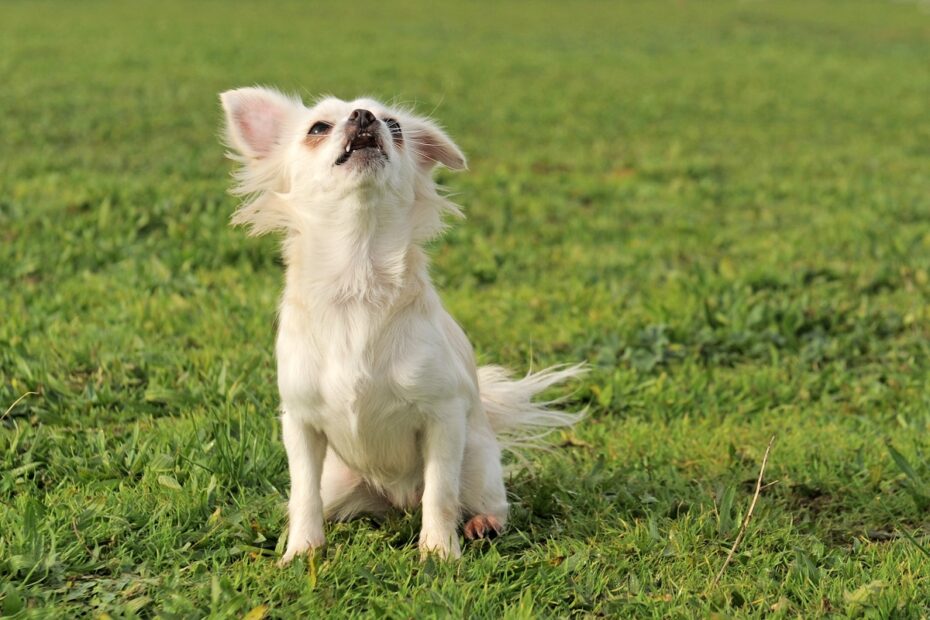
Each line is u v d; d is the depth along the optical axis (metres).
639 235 11.98
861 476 5.96
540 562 4.70
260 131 5.44
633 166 16.17
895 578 4.56
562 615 4.38
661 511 5.33
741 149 18.05
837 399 7.47
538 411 6.04
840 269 10.22
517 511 5.43
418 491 5.35
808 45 32.97
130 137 16.69
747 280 9.70
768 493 5.78
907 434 6.54
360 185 4.86
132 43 27.45
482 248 10.85
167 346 7.66
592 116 20.91
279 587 4.46
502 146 17.53
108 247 10.16
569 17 39.44
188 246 10.16
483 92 23.12
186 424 6.14
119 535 4.91
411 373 4.81
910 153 17.91
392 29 33.66
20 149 15.20
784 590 4.57
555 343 8.28
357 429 4.91
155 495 5.29
